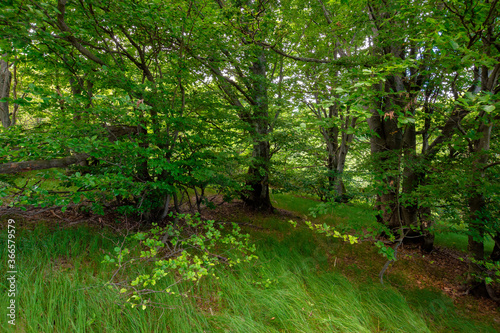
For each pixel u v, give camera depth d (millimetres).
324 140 11969
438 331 3410
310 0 7156
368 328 3184
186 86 5211
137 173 4781
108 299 2795
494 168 3811
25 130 3219
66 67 3553
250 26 5391
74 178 2881
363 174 5945
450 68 2910
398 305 3746
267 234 6270
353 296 3729
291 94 7363
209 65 5414
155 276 2553
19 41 2543
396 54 5457
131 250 4031
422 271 5336
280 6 7062
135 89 3730
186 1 4188
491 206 3941
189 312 2889
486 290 4418
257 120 7652
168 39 4426
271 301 3338
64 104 3303
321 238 6508
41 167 2850
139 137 4316
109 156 3961
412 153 5293
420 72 3523
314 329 3016
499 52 3104
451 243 7758
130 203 5477
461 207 4016
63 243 3738
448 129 5246
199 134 4973
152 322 2738
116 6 3686
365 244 6387
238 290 3432
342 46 6527
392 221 6484
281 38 5977
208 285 3572
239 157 5883
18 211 4715
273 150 9203
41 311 2469
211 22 4312
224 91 7062
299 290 3688
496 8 2619
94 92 5129
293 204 10922
